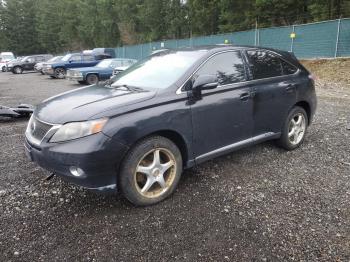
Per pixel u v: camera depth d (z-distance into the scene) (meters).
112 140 3.18
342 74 15.49
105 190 3.29
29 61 32.47
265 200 3.70
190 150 3.86
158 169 3.61
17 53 71.06
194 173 4.43
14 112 8.18
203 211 3.48
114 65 18.58
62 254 2.82
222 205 3.60
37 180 4.30
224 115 4.11
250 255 2.79
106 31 53.56
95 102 3.50
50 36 67.75
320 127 6.70
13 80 22.66
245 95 4.33
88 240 3.01
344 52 17.53
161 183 3.65
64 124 3.24
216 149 4.16
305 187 4.00
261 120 4.63
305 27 19.27
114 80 4.63
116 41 53.34
